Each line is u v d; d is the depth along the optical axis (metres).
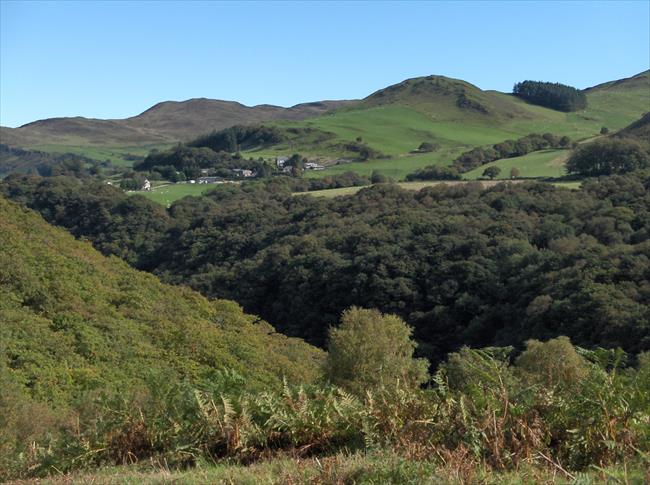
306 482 4.86
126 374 17.23
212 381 7.54
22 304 19.52
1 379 12.59
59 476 6.45
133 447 6.91
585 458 5.43
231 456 6.45
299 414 6.61
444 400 6.32
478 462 5.23
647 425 5.41
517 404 5.89
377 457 5.20
